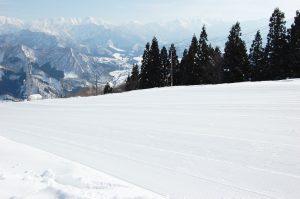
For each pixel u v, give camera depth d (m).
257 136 10.36
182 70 64.56
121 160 8.48
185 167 7.63
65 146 10.55
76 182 5.73
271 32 51.94
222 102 19.53
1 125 16.80
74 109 22.61
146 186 6.43
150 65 64.81
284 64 50.72
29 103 32.75
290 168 7.30
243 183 6.47
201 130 11.77
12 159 7.70
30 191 5.17
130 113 17.83
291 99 18.61
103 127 13.87
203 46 58.25
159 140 10.61
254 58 57.66
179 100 22.75
